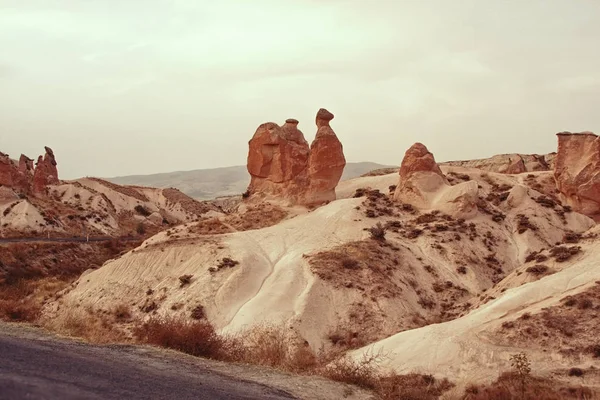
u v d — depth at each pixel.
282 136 85.75
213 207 166.38
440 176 82.44
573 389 31.58
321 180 82.81
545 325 38.91
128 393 13.77
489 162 144.25
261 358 22.62
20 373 13.41
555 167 87.00
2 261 76.19
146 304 58.22
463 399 28.38
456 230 72.94
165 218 148.00
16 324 22.66
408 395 20.23
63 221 109.62
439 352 38.25
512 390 29.59
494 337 38.94
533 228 76.75
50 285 69.75
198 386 16.08
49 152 143.75
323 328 52.88
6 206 102.44
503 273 67.88
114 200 144.50
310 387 18.50
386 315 54.59
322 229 72.56
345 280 58.41
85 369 15.38
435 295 61.53
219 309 56.03
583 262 47.41
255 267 62.16
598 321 38.50
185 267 63.53
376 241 67.44
